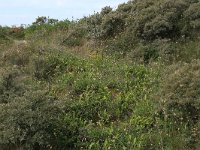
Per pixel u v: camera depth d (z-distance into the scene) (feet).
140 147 26.63
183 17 46.50
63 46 50.93
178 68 35.47
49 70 39.58
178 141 27.12
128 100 32.71
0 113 27.73
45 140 26.32
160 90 32.04
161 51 42.80
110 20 51.01
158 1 50.62
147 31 46.06
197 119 28.84
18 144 26.55
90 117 30.81
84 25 55.98
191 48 42.32
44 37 59.82
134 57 43.88
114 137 27.45
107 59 43.24
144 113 30.48
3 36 65.98
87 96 32.50
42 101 27.96
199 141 26.86
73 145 27.48
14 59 42.78
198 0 48.01
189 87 30.35
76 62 40.88
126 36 47.96
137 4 52.13
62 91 34.81
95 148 26.91
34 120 26.63
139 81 36.24
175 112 29.12
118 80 36.24
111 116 31.01
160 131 28.02
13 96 31.04
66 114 29.66
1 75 33.45
